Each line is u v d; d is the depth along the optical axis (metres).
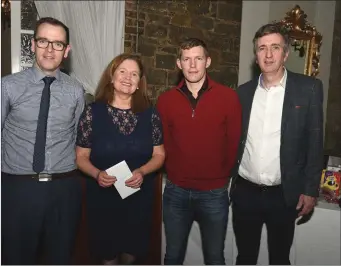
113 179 1.73
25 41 2.71
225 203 1.86
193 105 1.83
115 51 2.91
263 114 1.76
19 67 2.71
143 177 1.79
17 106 1.62
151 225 2.03
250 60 3.66
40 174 1.65
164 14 3.29
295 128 1.70
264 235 2.02
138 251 1.95
